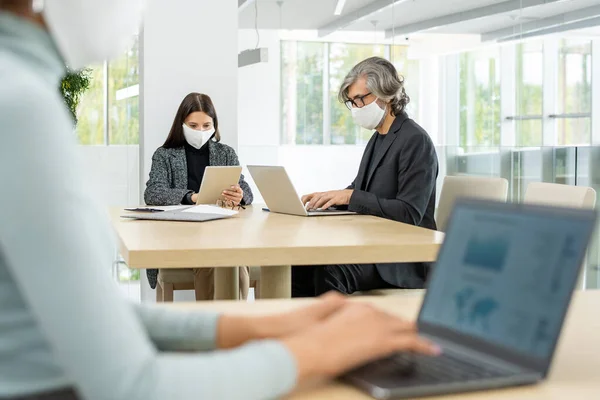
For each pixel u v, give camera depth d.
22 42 0.83
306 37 5.74
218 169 3.71
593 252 5.02
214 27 5.05
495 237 1.07
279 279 2.72
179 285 3.73
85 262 0.73
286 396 0.88
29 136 0.72
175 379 0.76
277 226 2.89
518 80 5.29
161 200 4.15
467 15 5.49
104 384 0.73
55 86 0.88
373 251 2.37
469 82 5.51
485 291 1.05
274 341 0.87
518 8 5.28
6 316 0.78
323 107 5.76
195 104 4.47
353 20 5.77
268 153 5.71
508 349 0.98
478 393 0.90
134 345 0.76
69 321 0.72
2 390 0.78
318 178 5.79
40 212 0.71
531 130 5.23
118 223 3.00
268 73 5.69
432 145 3.49
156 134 5.00
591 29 4.88
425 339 1.07
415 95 5.67
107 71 5.30
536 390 0.91
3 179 0.71
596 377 0.96
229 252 2.29
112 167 5.30
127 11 0.91
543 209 1.00
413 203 3.38
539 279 0.98
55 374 0.79
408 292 3.15
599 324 1.23
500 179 3.61
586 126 4.91
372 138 3.73
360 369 0.95
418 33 5.64
